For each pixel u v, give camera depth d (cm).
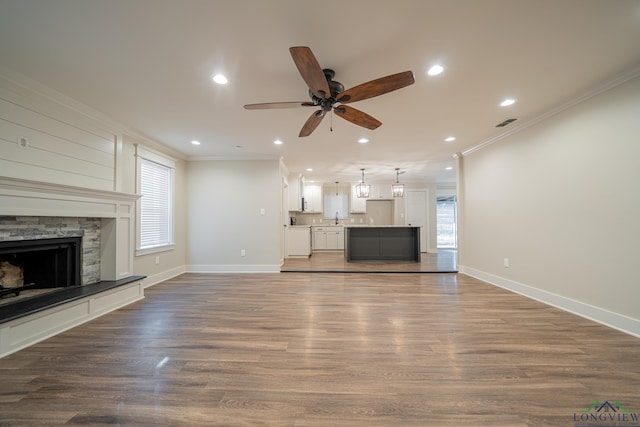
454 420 141
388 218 906
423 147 473
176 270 503
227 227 535
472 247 492
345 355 207
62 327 251
